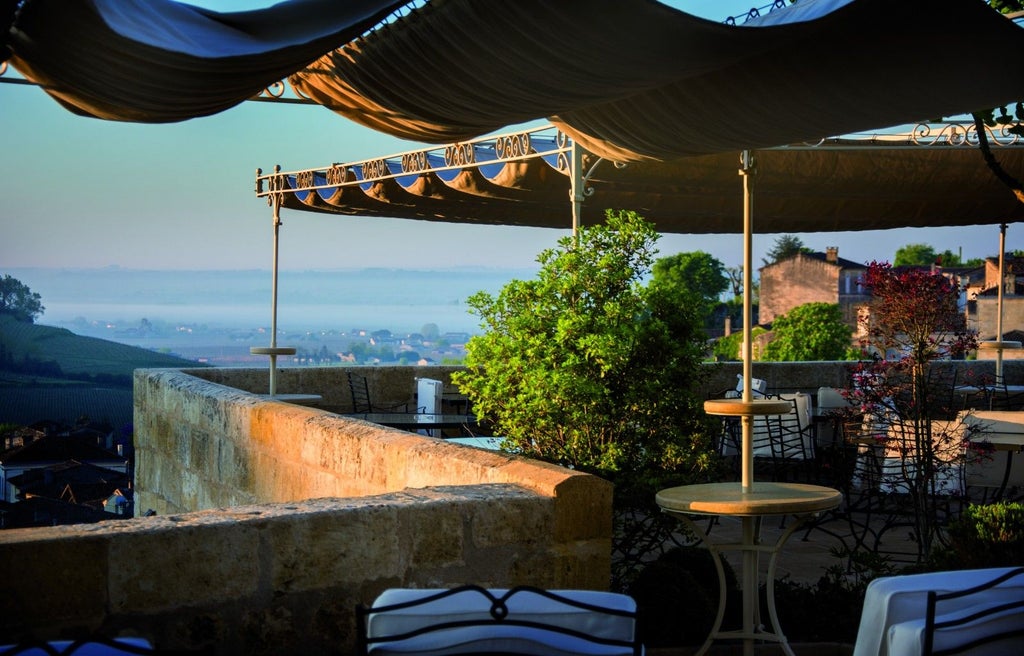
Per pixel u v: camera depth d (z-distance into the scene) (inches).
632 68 168.6
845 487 285.6
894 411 237.8
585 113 223.6
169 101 177.3
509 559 173.0
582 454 214.5
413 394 495.8
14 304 2598.4
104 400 2255.2
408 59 181.8
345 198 429.7
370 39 183.3
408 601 112.6
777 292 3107.8
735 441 352.8
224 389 372.2
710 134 209.9
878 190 415.2
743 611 180.2
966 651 119.3
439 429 409.1
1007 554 187.0
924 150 392.8
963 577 129.2
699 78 194.2
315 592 158.9
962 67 173.2
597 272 221.5
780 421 325.7
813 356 2021.4
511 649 113.7
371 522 162.9
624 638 114.2
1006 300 2107.5
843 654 188.4
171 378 418.3
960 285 238.2
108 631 144.8
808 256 3073.3
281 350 419.8
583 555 178.5
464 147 359.3
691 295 226.5
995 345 491.2
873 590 128.0
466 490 178.1
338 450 252.4
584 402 212.4
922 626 118.7
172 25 165.5
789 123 199.5
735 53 165.6
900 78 179.8
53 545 141.8
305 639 158.1
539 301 224.8
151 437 438.0
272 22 170.1
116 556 145.6
